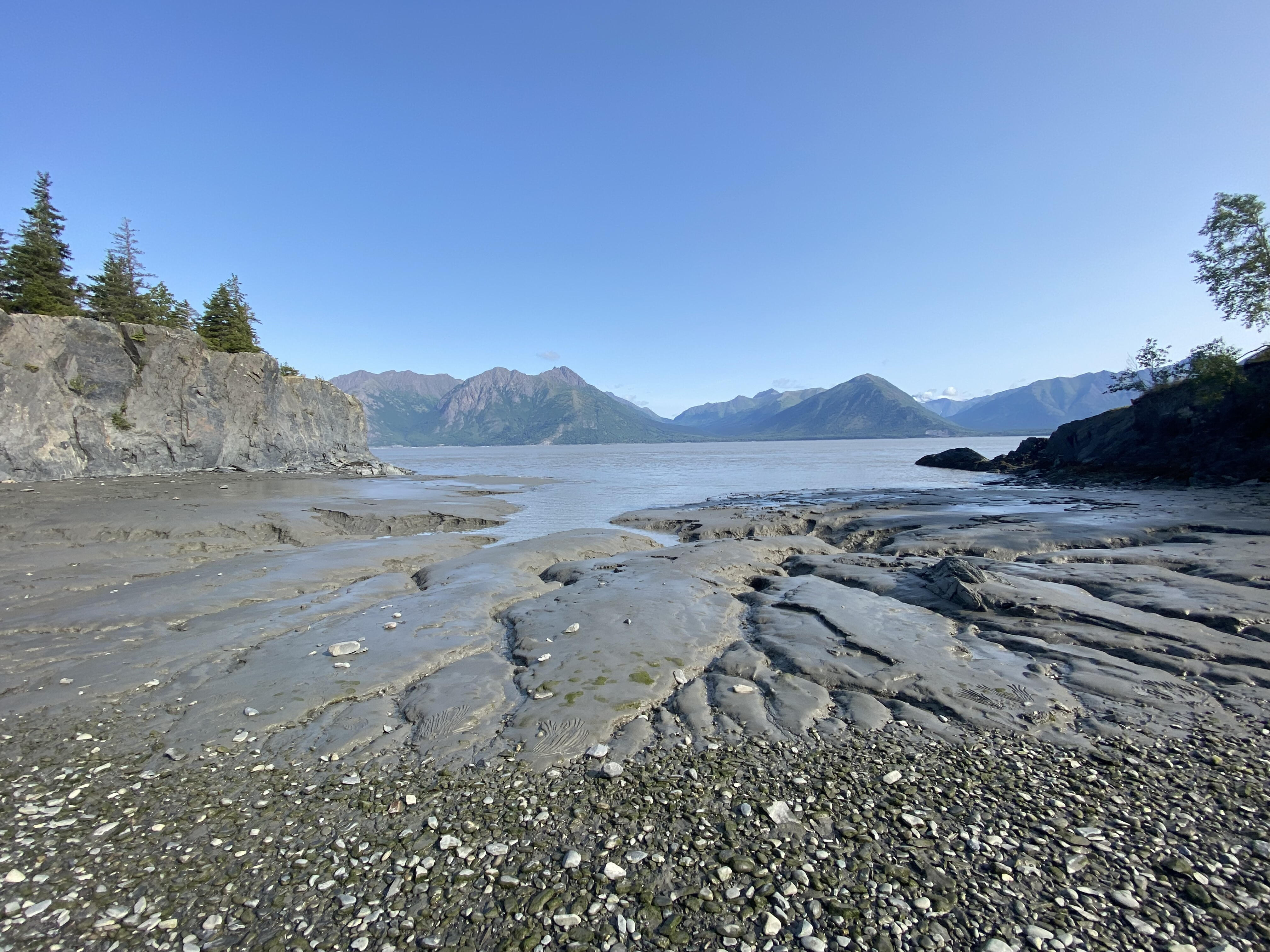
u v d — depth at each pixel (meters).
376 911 5.35
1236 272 41.41
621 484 66.00
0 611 14.80
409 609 15.12
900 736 8.62
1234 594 14.16
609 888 5.61
